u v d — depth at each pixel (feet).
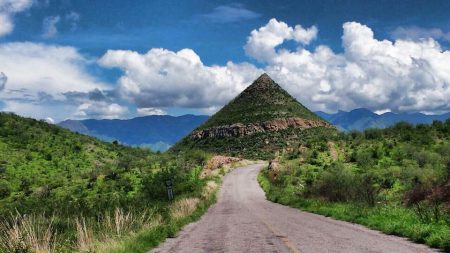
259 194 190.70
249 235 50.83
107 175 269.85
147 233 49.11
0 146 355.77
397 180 156.25
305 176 215.10
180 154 371.56
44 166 332.39
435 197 57.31
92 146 410.52
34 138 395.55
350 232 48.73
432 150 234.99
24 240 35.32
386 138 281.33
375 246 36.94
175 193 162.81
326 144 284.00
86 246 38.96
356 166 222.69
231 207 125.49
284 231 53.16
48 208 86.22
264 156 532.73
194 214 89.56
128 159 317.42
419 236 39.55
